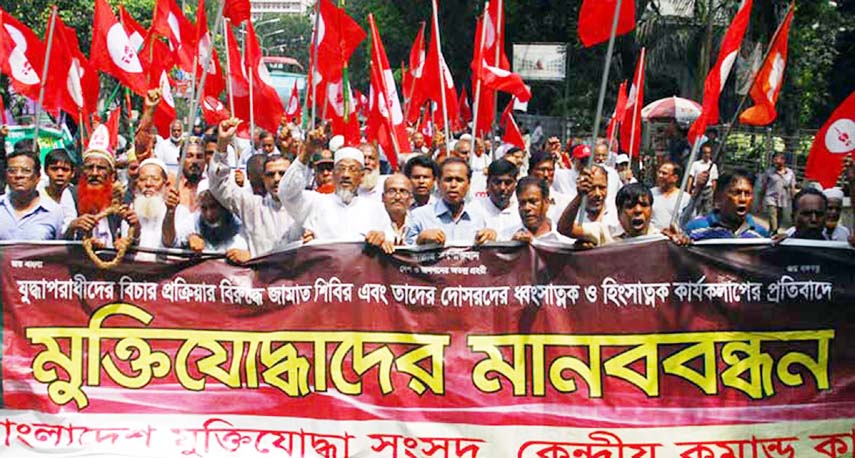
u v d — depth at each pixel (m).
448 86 11.12
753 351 5.58
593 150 6.09
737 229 6.50
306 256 5.74
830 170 6.75
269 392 5.78
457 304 5.67
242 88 9.98
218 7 7.59
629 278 5.60
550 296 5.64
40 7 24.61
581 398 5.61
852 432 5.57
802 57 22.55
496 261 5.66
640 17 26.28
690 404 5.58
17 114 21.00
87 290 5.84
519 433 5.64
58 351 5.86
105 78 24.94
